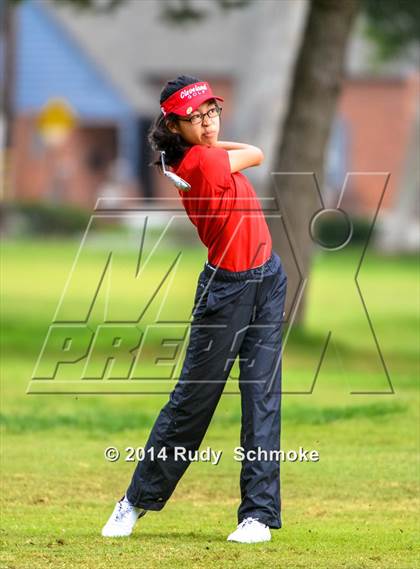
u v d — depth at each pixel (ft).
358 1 188.34
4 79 448.65
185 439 78.48
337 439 111.04
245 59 566.77
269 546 76.59
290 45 408.67
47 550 75.56
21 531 81.41
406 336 189.88
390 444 108.88
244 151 76.95
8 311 211.00
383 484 95.76
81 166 553.64
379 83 557.74
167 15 235.61
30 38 546.26
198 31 575.79
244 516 77.46
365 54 542.16
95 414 122.93
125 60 567.59
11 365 155.84
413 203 445.37
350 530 82.17
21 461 102.89
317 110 187.32
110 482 96.48
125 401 131.95
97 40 568.41
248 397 77.10
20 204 414.41
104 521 84.74
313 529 82.53
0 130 447.42
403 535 80.69
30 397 133.39
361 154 561.84
